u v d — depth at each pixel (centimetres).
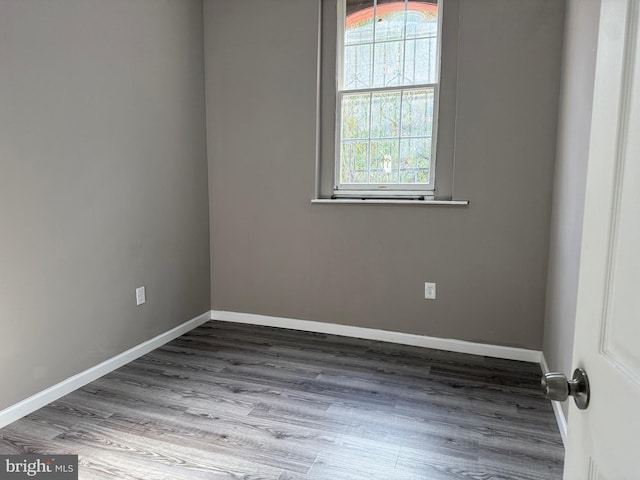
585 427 65
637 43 52
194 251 328
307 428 194
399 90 297
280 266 329
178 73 300
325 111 314
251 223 332
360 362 269
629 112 53
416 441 185
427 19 287
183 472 163
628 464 50
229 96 325
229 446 180
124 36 252
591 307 64
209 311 352
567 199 208
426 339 296
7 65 187
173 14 292
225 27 320
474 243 278
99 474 162
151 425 196
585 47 182
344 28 305
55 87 211
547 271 263
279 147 318
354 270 309
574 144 197
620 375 53
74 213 225
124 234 259
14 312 196
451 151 288
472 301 283
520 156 262
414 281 295
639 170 50
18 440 183
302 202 317
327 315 321
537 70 253
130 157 261
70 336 226
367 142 309
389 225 296
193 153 320
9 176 191
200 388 233
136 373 252
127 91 256
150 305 285
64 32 214
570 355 189
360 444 183
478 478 162
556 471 166
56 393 219
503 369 261
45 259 210
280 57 310
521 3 252
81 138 227
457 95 269
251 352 285
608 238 59
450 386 237
